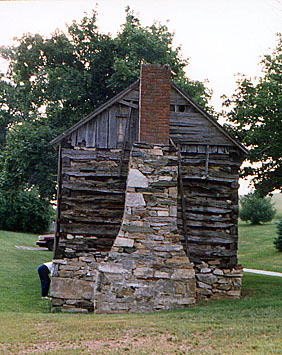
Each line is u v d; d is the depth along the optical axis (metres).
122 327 8.09
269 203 44.72
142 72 12.32
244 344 6.79
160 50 23.84
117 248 11.13
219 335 7.34
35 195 35.00
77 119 22.84
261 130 15.84
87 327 8.15
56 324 8.55
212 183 13.29
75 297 12.30
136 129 13.16
